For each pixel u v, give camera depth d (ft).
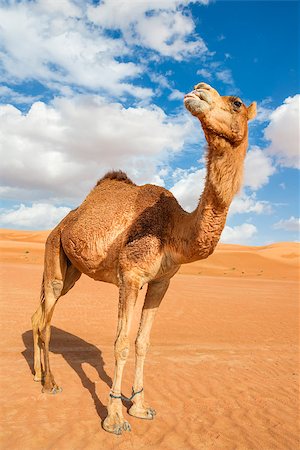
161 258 16.79
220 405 21.21
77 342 34.17
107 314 48.42
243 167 14.84
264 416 20.11
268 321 50.88
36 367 22.80
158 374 26.07
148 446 15.98
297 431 18.58
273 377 27.14
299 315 56.44
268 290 90.48
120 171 22.33
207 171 14.82
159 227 16.87
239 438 17.46
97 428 17.07
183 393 22.68
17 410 18.51
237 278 131.23
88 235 18.93
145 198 18.35
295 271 173.58
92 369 26.03
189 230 15.70
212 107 13.66
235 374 27.30
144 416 18.62
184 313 52.90
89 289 69.92
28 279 75.05
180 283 92.63
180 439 16.85
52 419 17.74
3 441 15.56
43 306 22.82
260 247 341.21
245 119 14.55
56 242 22.08
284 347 37.17
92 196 21.34
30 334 35.37
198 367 28.45
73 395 20.84
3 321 39.65
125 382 23.84
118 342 16.75
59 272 22.17
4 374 23.62
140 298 60.85
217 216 14.74
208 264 176.14
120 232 17.95
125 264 16.88
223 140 14.16
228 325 47.03
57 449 15.16
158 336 39.22
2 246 179.52
